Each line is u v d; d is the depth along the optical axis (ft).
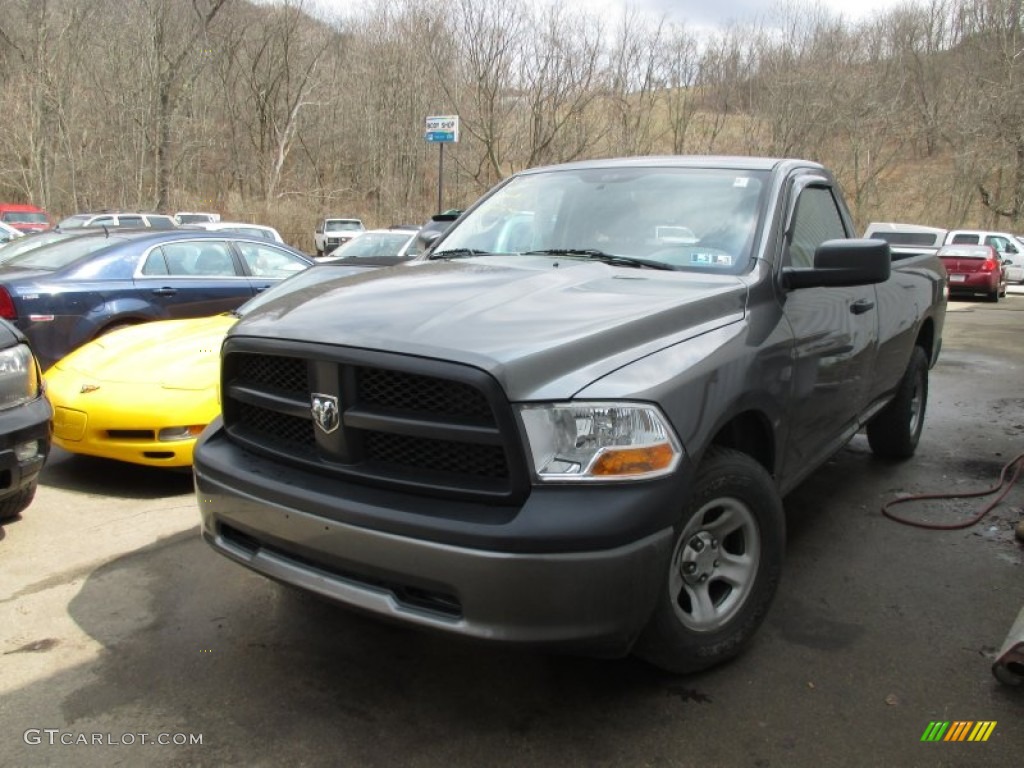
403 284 10.02
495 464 7.73
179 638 10.44
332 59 136.46
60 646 10.22
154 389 15.75
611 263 11.29
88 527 14.16
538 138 112.57
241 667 9.81
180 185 121.90
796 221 12.14
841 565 12.76
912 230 57.47
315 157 137.49
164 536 13.75
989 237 90.22
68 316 22.58
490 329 8.17
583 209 12.63
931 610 11.31
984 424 22.11
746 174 12.28
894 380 16.07
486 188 119.14
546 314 8.63
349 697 9.23
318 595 8.41
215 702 9.12
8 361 12.81
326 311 9.12
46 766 8.05
